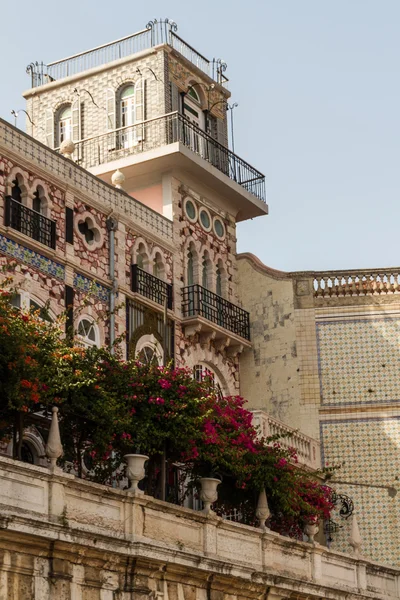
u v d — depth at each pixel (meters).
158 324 40.38
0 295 28.66
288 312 45.41
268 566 33.19
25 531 25.19
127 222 39.84
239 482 33.44
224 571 31.05
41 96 47.41
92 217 38.25
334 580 36.44
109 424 29.92
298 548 34.94
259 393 45.00
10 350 27.30
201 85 47.12
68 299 36.28
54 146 46.59
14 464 25.47
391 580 39.69
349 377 44.56
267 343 45.41
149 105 44.94
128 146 44.66
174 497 35.06
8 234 34.28
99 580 27.47
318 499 36.75
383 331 44.88
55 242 36.19
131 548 28.20
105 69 46.12
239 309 45.28
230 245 46.22
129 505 28.61
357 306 45.25
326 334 45.09
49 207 36.47
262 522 33.62
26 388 27.50
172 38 46.16
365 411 44.12
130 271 39.47
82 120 46.22
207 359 43.09
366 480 43.47
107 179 44.22
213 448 32.25
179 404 31.50
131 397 31.11
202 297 42.78
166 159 42.91
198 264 43.66
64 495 26.75
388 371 44.47
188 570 29.94
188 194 44.03
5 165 35.00
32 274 35.06
